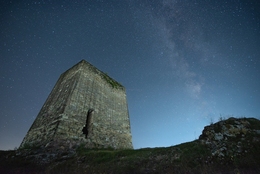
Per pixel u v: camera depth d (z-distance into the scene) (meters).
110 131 11.84
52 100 11.93
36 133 9.92
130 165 6.01
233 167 4.97
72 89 10.66
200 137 7.41
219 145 6.21
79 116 10.05
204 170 4.92
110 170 5.77
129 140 13.20
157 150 7.12
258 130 6.48
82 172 5.86
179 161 5.77
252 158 5.15
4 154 7.91
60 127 8.62
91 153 7.76
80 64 12.85
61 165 6.73
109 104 13.35
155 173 5.23
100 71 14.63
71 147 8.50
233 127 6.88
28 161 6.90
